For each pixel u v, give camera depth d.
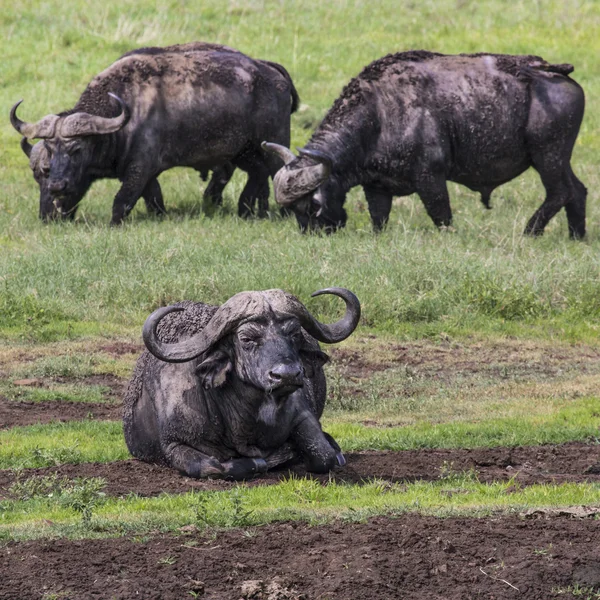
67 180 63.12
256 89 67.38
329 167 56.59
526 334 47.75
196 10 106.75
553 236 64.44
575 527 22.30
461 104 59.50
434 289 50.91
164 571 20.52
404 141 58.75
